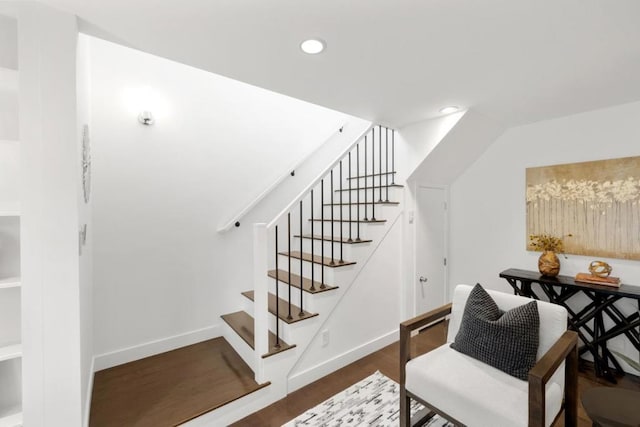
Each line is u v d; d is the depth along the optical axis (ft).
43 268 4.18
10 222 4.60
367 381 7.59
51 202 4.20
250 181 10.02
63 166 4.27
